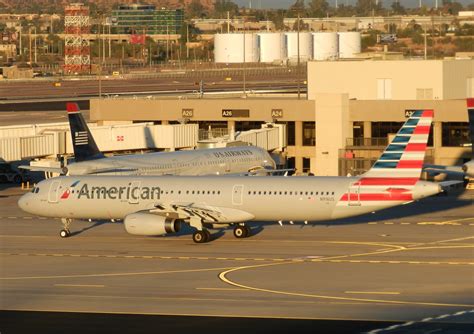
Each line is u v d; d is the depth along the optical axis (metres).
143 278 170.75
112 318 139.75
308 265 180.50
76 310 145.25
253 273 173.75
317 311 143.25
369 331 131.00
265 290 159.00
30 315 142.00
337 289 159.00
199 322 136.75
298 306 146.62
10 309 146.12
